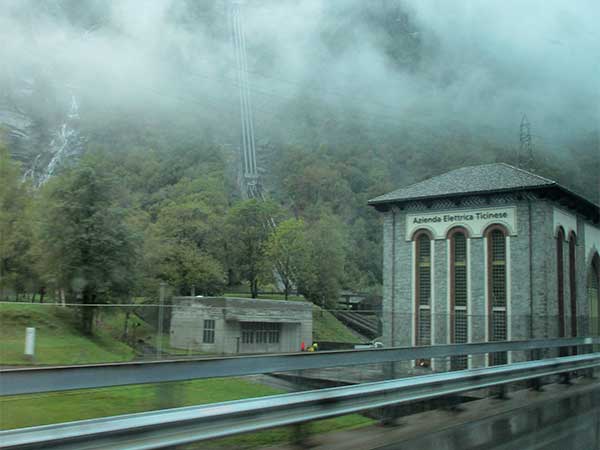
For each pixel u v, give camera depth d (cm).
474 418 1086
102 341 2147
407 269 3678
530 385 1603
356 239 14038
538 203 3275
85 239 4706
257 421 746
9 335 1994
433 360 1802
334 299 9938
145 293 6103
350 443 847
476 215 3466
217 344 2275
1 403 773
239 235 9712
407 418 1061
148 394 977
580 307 3653
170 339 2188
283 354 860
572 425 1059
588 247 3862
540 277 3225
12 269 5078
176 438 647
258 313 2422
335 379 1388
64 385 583
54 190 4828
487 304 3359
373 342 2580
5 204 4947
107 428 582
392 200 3681
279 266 9538
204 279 8069
